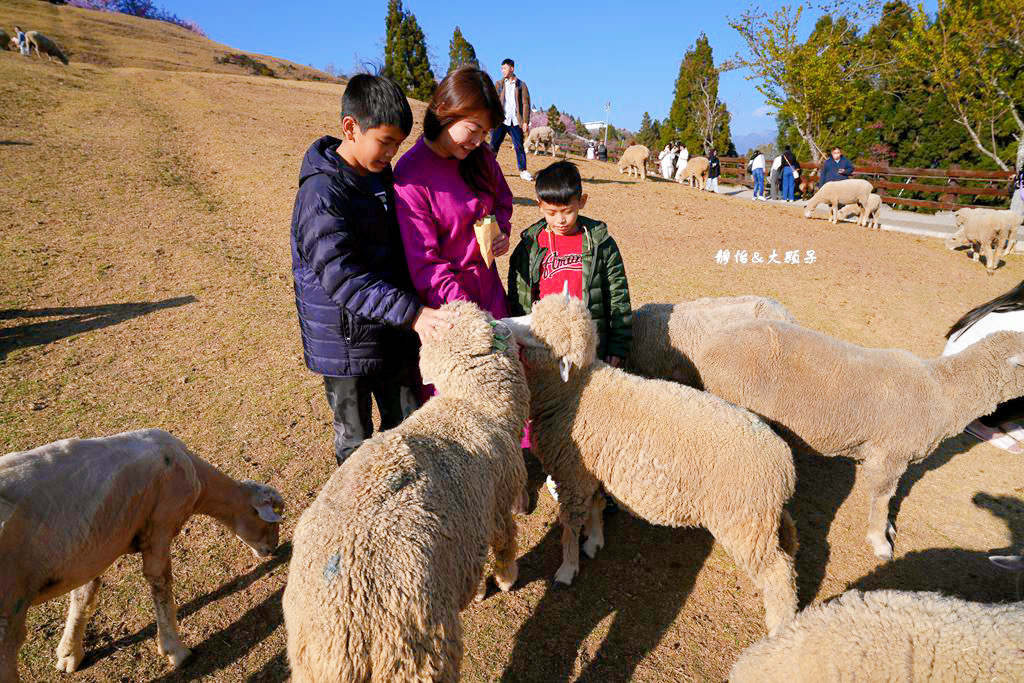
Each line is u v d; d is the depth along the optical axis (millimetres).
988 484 4109
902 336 6656
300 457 3949
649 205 13398
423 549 1754
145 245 7801
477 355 2400
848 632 1889
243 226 8977
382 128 2188
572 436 2920
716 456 2609
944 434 3326
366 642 1644
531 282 3350
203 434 4141
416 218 2510
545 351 2818
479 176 2658
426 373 2451
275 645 2686
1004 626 1741
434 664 1747
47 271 6711
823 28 26547
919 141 25516
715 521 2678
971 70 19438
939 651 1753
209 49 51438
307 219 2248
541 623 2865
